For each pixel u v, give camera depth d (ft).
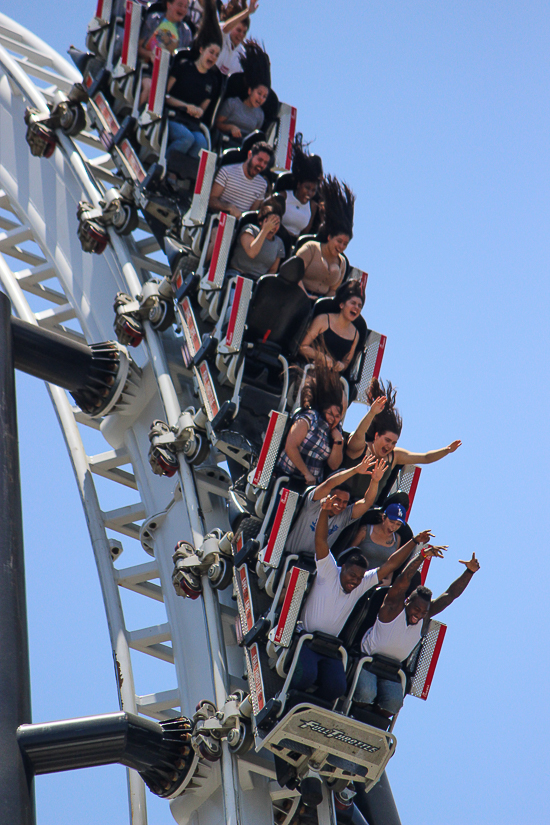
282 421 155.02
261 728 149.18
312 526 150.30
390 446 160.56
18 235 234.99
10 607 143.43
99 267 211.82
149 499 192.85
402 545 156.35
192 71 195.62
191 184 200.23
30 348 182.80
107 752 152.46
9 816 130.82
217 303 174.70
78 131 219.41
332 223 177.88
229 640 175.52
